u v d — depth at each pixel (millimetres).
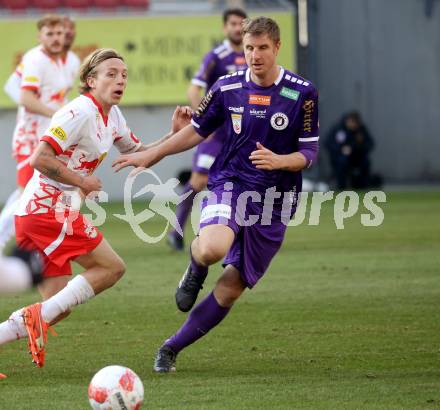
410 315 22297
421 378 16344
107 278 17031
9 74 56406
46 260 16969
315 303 23984
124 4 63812
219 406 14414
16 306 23984
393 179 68125
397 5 66812
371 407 14328
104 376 13531
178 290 17250
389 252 33188
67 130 16469
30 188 17203
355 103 67375
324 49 66875
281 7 58375
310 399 14844
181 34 57562
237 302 24281
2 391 15617
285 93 17297
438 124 67750
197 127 17938
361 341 19547
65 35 27391
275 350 18828
